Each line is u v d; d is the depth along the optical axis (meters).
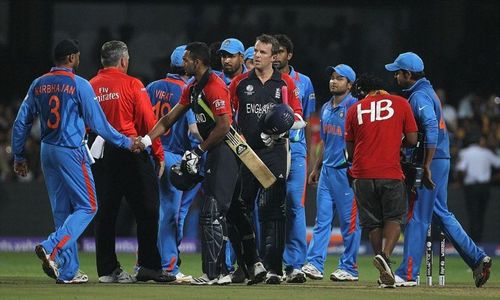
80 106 37.72
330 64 89.50
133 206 39.47
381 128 37.78
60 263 37.31
